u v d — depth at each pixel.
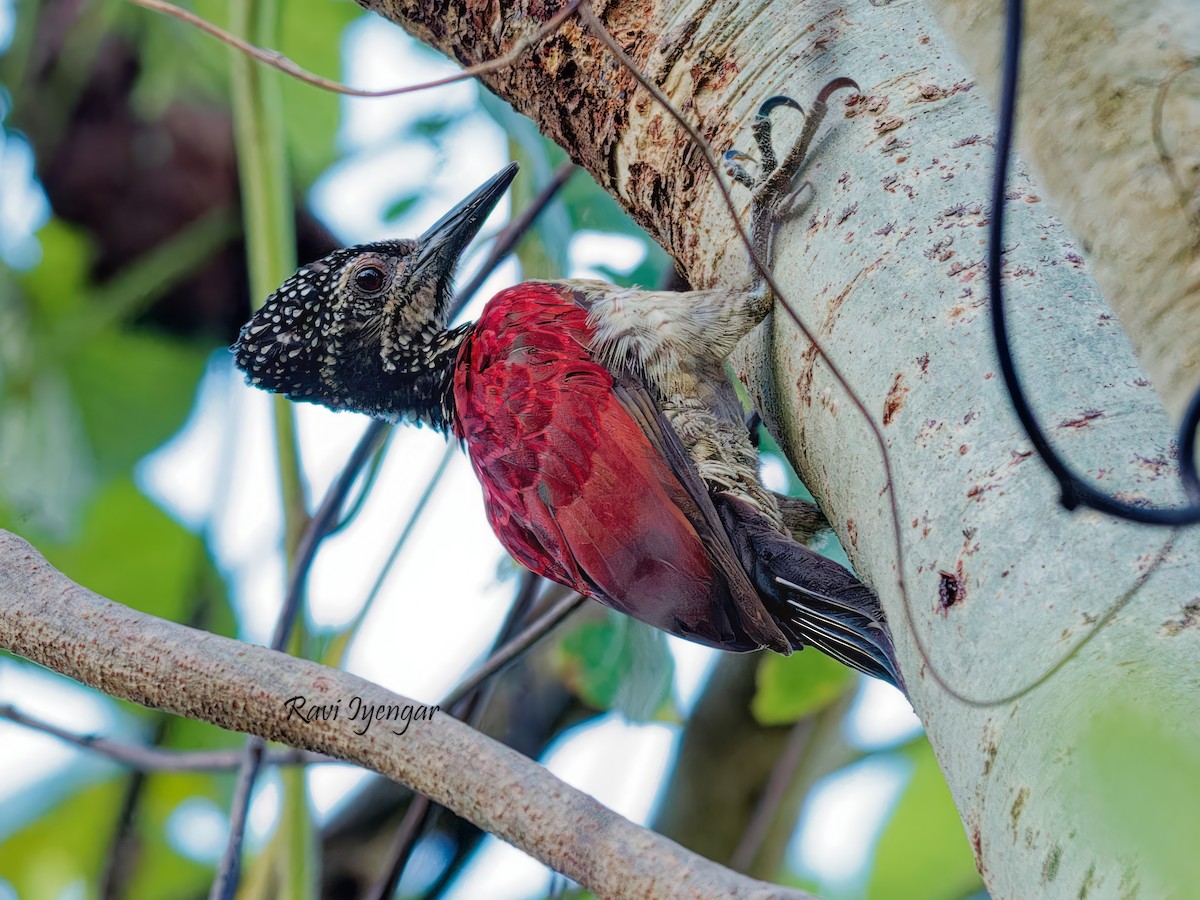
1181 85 3.36
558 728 10.28
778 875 9.73
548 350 7.43
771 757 10.06
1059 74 3.55
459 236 9.31
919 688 4.27
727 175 5.96
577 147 6.83
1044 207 4.60
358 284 9.22
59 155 12.20
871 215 5.03
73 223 12.27
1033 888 3.43
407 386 9.21
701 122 6.14
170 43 11.72
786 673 9.36
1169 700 3.26
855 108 5.39
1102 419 3.98
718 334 6.25
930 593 4.16
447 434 8.91
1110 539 3.70
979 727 3.80
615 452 7.10
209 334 12.28
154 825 11.10
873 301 4.82
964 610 3.99
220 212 12.05
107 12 11.66
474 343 7.79
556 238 9.52
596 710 10.31
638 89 6.36
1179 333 3.27
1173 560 3.56
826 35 5.67
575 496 7.12
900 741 10.29
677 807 10.02
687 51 6.20
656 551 7.00
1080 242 3.53
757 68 5.93
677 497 7.02
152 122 12.34
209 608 10.58
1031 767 3.52
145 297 12.05
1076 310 4.29
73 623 4.99
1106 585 3.62
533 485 7.23
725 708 10.12
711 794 10.01
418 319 9.24
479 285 9.02
